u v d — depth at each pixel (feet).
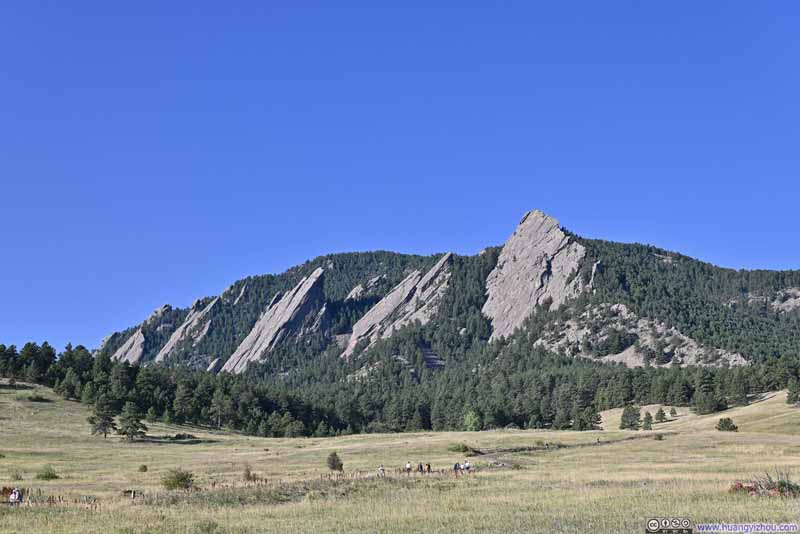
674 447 370.94
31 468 308.60
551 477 221.25
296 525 133.49
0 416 547.90
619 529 120.26
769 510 136.98
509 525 127.34
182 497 175.52
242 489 188.96
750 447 359.25
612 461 302.25
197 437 556.10
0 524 137.28
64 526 134.72
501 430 553.23
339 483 203.41
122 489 215.92
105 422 519.60
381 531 125.29
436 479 219.41
